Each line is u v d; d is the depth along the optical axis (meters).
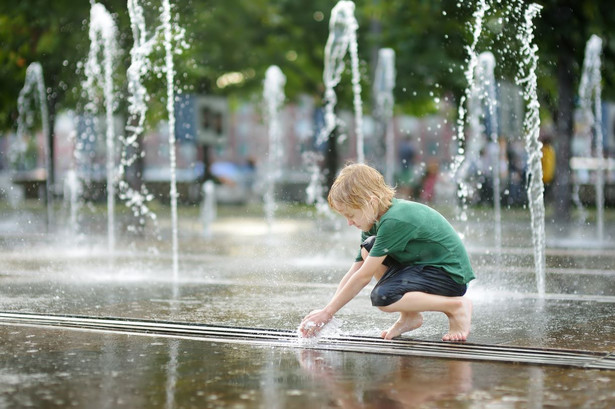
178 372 4.88
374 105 27.16
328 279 9.62
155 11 14.49
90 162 28.28
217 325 6.49
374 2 23.72
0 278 9.88
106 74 17.80
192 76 16.89
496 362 5.13
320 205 27.03
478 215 22.91
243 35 30.11
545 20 16.84
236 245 14.63
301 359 5.23
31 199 33.06
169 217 23.88
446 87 23.92
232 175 39.31
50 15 19.36
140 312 7.21
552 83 18.62
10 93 21.08
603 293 8.43
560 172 19.03
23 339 5.92
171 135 12.53
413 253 5.67
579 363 5.10
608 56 18.36
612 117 31.08
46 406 4.19
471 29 13.77
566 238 15.80
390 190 5.78
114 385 4.59
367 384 4.58
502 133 18.66
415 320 5.95
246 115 81.00
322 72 32.28
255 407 4.14
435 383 4.61
